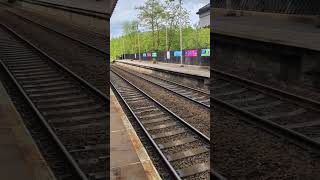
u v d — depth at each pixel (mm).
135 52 105500
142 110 17859
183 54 50531
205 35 58969
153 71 48469
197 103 17688
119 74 49125
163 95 23000
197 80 28547
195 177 8586
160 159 9992
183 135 12195
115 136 11281
